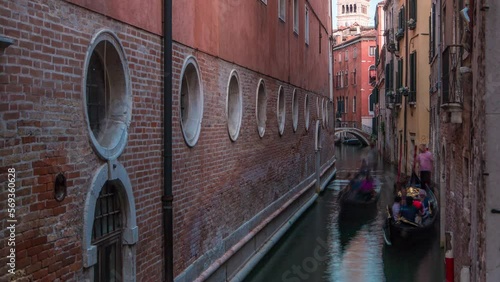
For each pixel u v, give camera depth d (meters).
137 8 6.69
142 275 6.86
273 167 14.64
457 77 8.95
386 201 21.17
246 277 11.11
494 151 6.29
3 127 4.30
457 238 9.62
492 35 6.29
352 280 11.21
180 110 8.10
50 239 4.92
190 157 8.48
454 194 10.22
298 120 18.41
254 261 11.91
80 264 5.41
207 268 9.20
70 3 5.23
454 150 10.32
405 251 13.31
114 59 6.30
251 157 12.29
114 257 6.42
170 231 7.47
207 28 9.20
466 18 7.54
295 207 17.77
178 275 7.95
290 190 17.00
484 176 6.33
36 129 4.71
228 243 10.46
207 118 9.27
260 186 13.17
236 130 11.13
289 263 12.57
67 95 5.19
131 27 6.56
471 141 7.57
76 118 5.34
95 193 5.63
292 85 17.42
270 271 11.95
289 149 16.92
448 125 11.62
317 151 23.02
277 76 15.14
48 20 4.88
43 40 4.81
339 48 68.75
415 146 22.89
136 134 6.71
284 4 16.16
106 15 5.94
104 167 5.84
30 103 4.64
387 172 31.38
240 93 11.33
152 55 7.14
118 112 6.45
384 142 41.41
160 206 7.40
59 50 5.05
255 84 12.66
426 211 14.39
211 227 9.48
